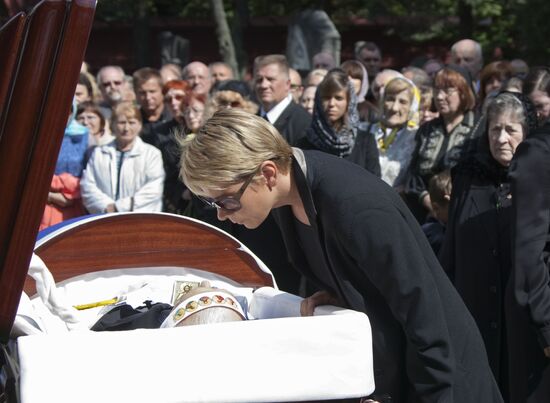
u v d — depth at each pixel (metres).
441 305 4.13
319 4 33.81
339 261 4.28
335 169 4.24
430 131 9.52
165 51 26.42
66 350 3.70
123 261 5.52
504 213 6.76
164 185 10.32
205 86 13.44
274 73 9.59
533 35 26.59
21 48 3.96
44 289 4.70
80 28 3.74
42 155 3.85
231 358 3.87
